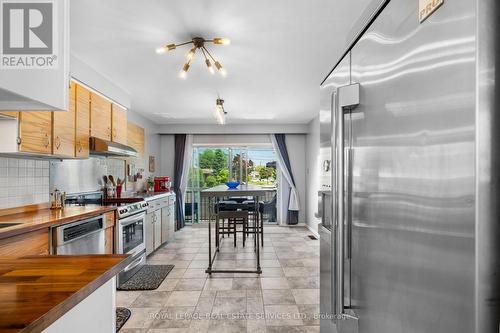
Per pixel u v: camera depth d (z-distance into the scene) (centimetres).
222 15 208
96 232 271
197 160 696
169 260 424
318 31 232
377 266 97
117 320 248
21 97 80
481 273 56
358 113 112
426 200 71
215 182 696
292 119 614
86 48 261
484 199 56
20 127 211
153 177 624
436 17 68
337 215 123
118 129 378
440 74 66
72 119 277
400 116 83
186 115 564
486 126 57
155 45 255
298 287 321
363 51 109
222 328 237
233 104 478
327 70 318
